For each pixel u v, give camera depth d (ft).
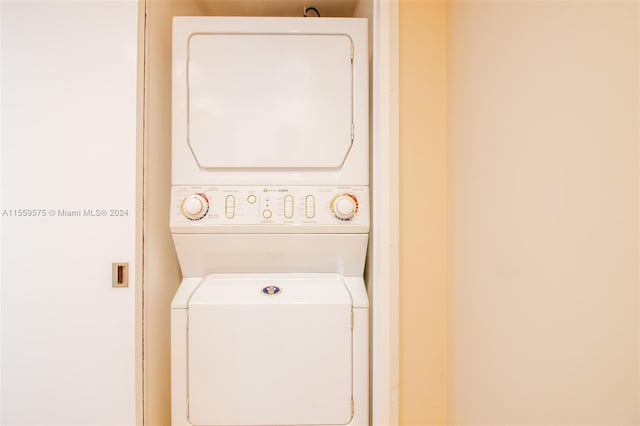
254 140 3.35
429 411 3.34
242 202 3.36
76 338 3.03
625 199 1.56
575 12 1.83
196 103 3.32
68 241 3.01
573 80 1.85
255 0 4.16
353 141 3.42
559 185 1.95
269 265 3.63
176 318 3.19
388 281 3.22
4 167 2.98
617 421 1.61
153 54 3.31
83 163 3.00
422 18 3.29
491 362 2.60
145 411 3.17
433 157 3.30
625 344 1.57
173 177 3.32
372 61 3.60
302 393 3.22
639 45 1.49
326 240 3.48
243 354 3.20
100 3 2.99
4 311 3.01
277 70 3.37
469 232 2.90
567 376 1.89
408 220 3.28
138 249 3.06
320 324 3.24
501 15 2.45
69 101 2.98
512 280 2.36
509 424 2.39
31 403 3.03
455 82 3.12
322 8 4.37
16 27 2.95
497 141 2.51
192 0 4.17
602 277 1.68
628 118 1.55
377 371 3.28
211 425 3.18
